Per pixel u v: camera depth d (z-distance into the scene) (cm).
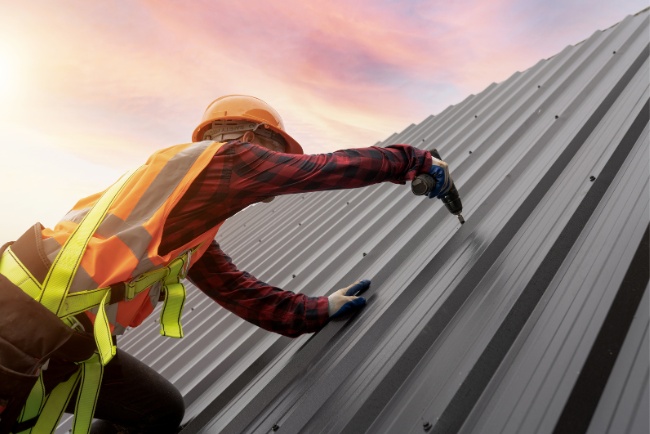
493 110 396
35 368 96
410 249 208
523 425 86
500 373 106
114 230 107
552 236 142
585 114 233
